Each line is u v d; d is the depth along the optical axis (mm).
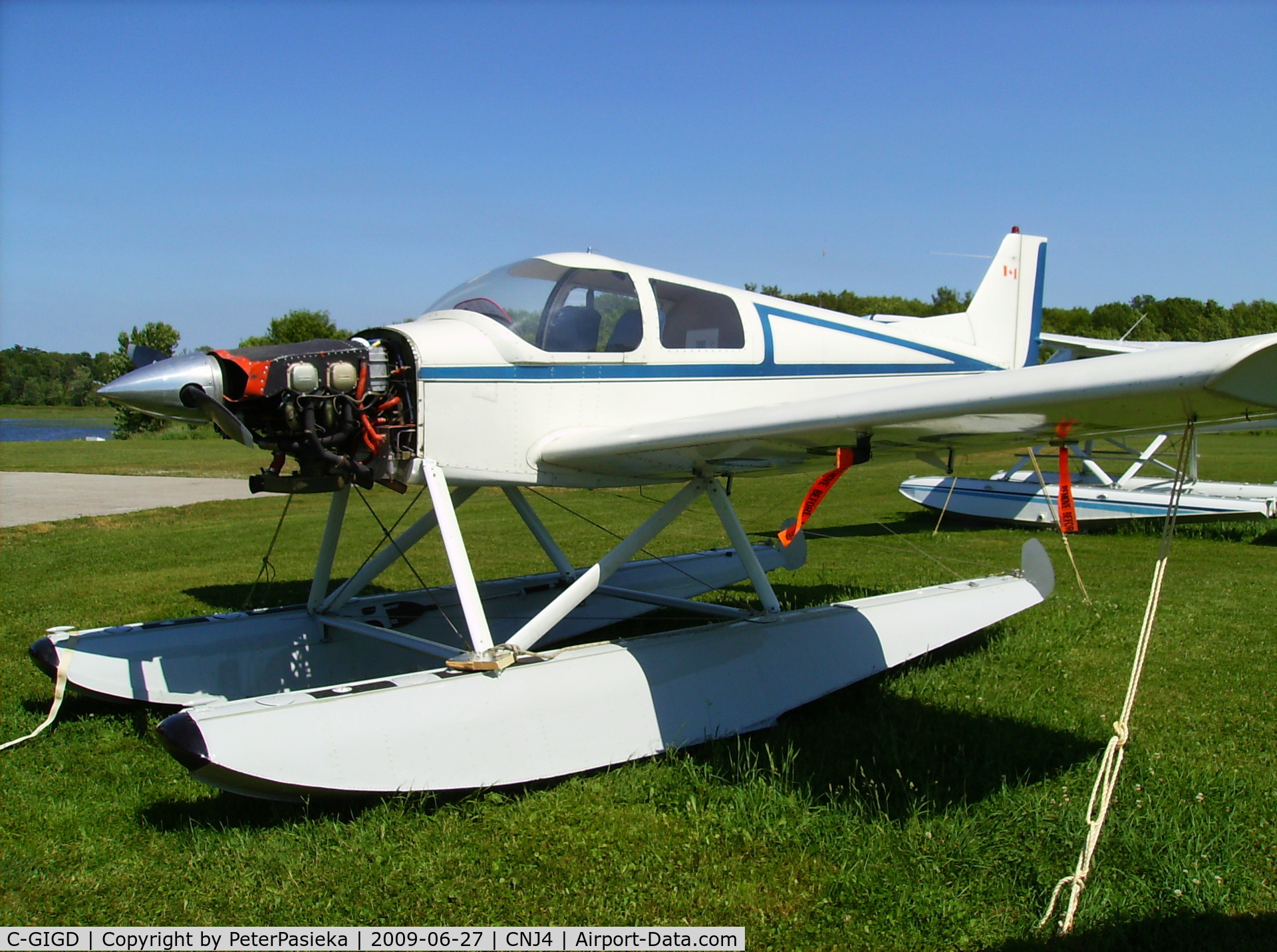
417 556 8453
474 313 3871
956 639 4801
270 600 6453
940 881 2521
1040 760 3344
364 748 2977
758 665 3947
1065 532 3311
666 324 4277
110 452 26938
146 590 6859
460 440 3676
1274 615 5629
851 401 3043
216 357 3312
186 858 2746
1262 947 2250
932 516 11312
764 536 9328
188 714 2863
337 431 3482
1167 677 4398
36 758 3590
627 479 4359
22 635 5465
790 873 2598
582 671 3510
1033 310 6914
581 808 3037
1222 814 2887
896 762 3297
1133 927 2328
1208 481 11172
